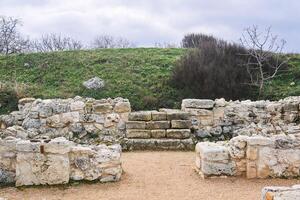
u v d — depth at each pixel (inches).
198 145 374.6
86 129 510.0
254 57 722.2
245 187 326.0
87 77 710.5
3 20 1253.7
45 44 1406.3
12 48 1229.7
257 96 650.8
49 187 326.6
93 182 337.7
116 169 343.9
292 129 497.7
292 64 768.3
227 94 637.3
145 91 660.1
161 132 501.0
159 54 848.9
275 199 194.7
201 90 642.2
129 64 767.7
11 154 332.2
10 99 620.7
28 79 711.1
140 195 310.0
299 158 348.5
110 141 497.7
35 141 333.7
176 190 321.7
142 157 443.5
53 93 648.4
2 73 735.7
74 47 1450.5
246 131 507.5
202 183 339.0
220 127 518.0
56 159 328.5
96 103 519.2
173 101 633.0
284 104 522.9
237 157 349.7
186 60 696.4
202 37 1096.2
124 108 514.9
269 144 346.6
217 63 682.8
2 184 331.3
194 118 518.0
